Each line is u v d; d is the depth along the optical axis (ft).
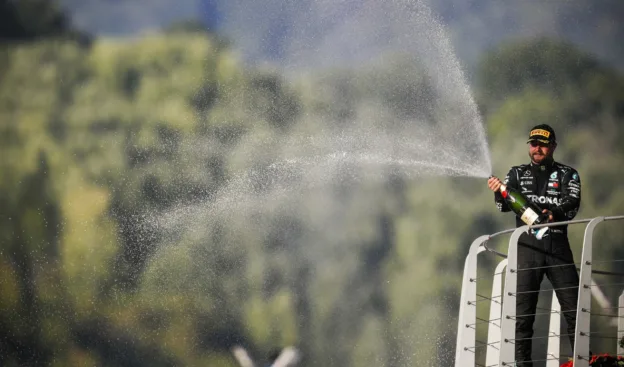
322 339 388.57
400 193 407.23
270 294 400.06
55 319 413.39
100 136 453.17
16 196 444.96
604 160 420.77
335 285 394.52
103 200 437.17
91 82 468.75
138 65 463.83
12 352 414.62
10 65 482.28
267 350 385.09
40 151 453.58
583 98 438.81
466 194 397.80
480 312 363.15
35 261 428.97
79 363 411.95
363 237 401.70
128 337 404.98
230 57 458.50
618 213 402.52
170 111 445.37
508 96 442.91
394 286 390.42
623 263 378.73
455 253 390.83
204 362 394.11
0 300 424.46
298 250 404.77
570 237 390.83
